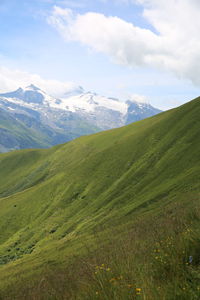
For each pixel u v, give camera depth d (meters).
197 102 110.62
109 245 8.23
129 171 94.44
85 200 93.25
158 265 5.39
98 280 4.96
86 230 63.31
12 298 8.45
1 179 195.75
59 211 94.44
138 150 106.12
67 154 176.88
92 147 162.00
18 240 86.62
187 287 4.23
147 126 132.25
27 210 105.69
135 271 5.25
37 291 6.93
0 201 124.44
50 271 9.90
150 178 81.00
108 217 63.19
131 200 73.06
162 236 7.65
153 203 55.56
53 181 115.62
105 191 92.31
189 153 79.31
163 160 86.88
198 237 5.80
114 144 122.75
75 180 108.12
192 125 95.81
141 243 7.93
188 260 5.39
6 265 63.31
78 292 5.31
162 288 4.37
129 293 4.39
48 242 75.06
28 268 42.22
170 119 113.06
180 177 63.47
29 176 180.00
